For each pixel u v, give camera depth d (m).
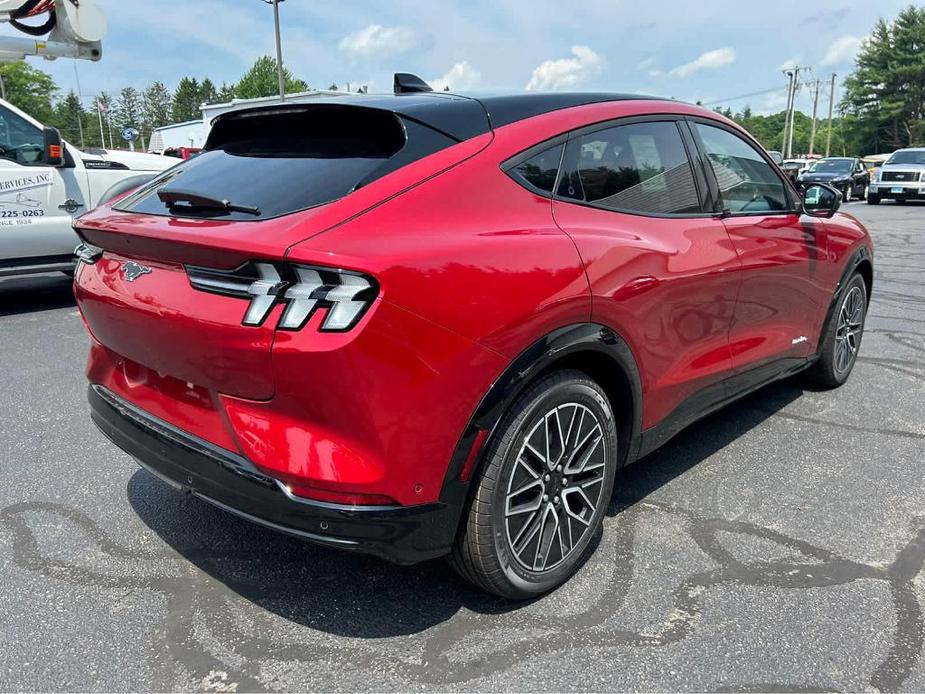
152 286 2.19
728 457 3.64
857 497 3.22
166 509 3.05
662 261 2.69
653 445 2.92
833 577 2.61
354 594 2.49
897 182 22.72
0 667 2.10
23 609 2.37
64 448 3.65
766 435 3.92
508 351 2.12
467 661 2.16
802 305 3.84
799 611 2.41
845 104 73.50
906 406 4.38
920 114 66.94
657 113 3.03
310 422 1.94
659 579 2.58
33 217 6.59
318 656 2.18
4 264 6.51
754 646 2.23
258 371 1.92
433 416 1.99
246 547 2.77
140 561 2.66
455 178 2.22
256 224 2.01
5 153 6.43
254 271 1.92
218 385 2.06
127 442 2.46
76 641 2.22
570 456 2.42
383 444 1.93
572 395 2.36
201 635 2.26
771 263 3.41
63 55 7.88
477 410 2.09
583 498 2.53
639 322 2.58
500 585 2.31
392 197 2.09
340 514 1.94
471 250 2.07
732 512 3.07
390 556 2.05
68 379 4.74
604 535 2.88
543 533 2.41
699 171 3.14
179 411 2.27
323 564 2.67
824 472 3.47
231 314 1.94
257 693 2.03
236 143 2.70
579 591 2.51
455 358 2.00
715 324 3.07
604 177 2.68
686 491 3.26
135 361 2.38
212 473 2.12
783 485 3.33
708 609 2.41
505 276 2.12
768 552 2.77
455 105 2.47
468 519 2.19
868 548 2.80
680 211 2.97
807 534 2.90
